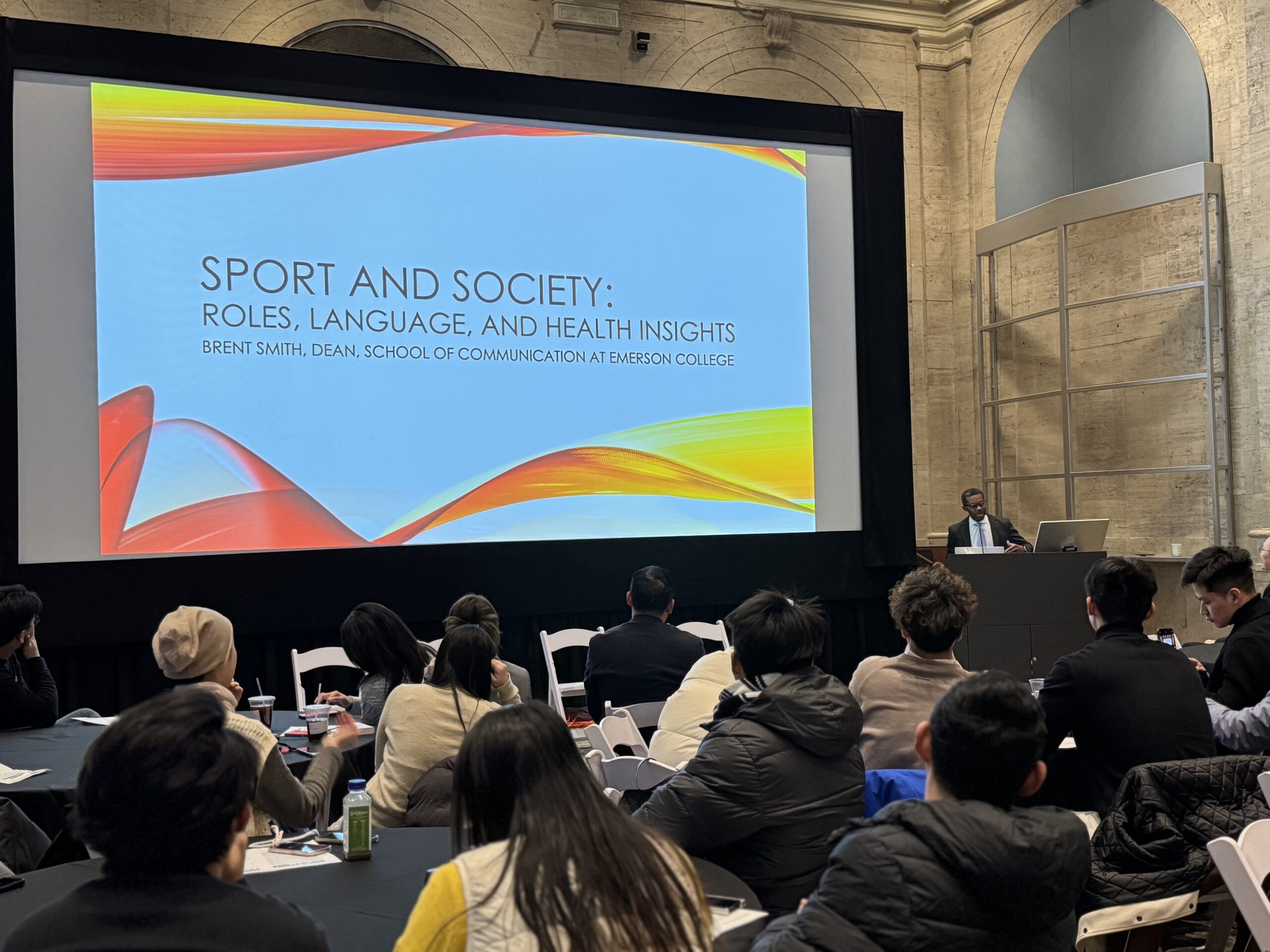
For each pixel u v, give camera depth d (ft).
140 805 3.73
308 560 18.69
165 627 9.32
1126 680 8.68
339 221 19.17
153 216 17.90
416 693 9.07
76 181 17.40
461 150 20.06
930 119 29.78
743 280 22.00
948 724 4.92
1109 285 26.17
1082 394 26.73
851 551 22.61
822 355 22.58
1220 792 7.53
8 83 16.87
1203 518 24.02
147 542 17.70
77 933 3.59
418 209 19.74
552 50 26.37
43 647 16.98
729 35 28.04
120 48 17.66
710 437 21.66
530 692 13.60
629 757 9.11
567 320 20.71
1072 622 14.28
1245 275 22.99
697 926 4.15
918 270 29.66
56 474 17.16
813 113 22.50
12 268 16.85
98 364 17.48
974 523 24.18
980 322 28.84
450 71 19.95
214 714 4.01
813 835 6.96
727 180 21.94
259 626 18.33
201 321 18.16
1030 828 4.62
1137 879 7.41
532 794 4.27
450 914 4.04
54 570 17.07
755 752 6.90
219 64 18.33
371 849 7.12
